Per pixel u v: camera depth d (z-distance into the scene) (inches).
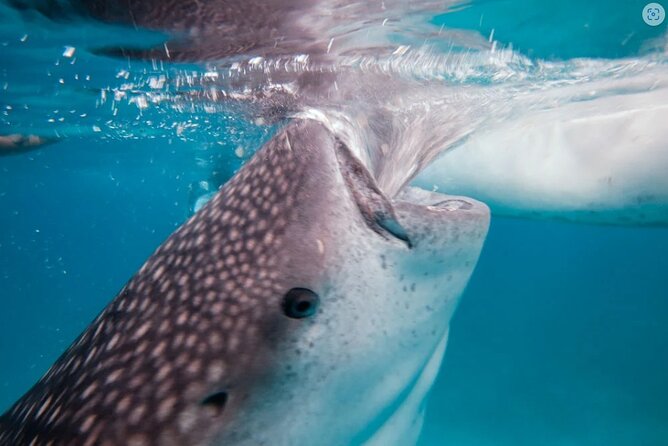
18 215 1839.3
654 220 157.5
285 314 66.9
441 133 138.9
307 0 145.3
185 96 277.6
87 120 374.3
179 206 1428.4
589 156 153.6
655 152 143.4
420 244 74.8
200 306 67.8
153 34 179.0
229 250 72.2
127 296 74.0
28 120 371.6
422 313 78.1
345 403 71.1
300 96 204.8
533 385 496.1
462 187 182.7
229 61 202.4
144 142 482.3
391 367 75.9
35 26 177.3
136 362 64.9
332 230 71.2
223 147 430.9
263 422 64.5
